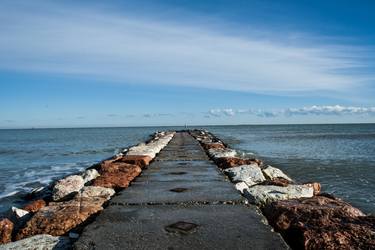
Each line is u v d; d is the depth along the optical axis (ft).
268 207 14.34
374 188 45.75
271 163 71.26
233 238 11.07
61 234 13.25
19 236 13.25
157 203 15.65
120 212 14.17
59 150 125.80
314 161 74.69
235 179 23.89
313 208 13.15
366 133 279.28
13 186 51.08
